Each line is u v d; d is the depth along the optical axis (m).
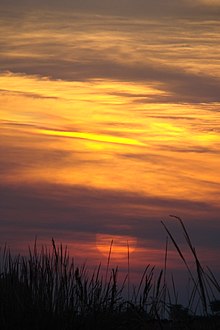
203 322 5.92
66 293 7.18
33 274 7.26
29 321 7.04
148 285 6.93
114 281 7.20
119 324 7.09
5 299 7.23
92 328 7.03
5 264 7.43
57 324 7.04
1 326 7.01
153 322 6.77
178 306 6.34
